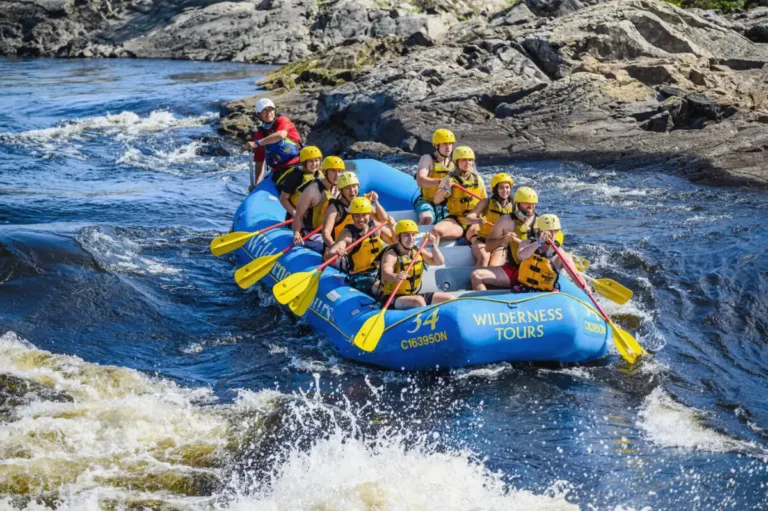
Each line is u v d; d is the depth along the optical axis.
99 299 14.27
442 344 11.54
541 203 20.91
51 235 16.30
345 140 31.20
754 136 25.06
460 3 60.47
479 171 24.84
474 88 30.33
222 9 65.62
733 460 9.73
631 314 13.84
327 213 13.46
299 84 39.34
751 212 19.22
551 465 9.67
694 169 23.39
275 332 13.50
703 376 11.86
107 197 21.95
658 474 9.48
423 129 28.02
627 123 27.00
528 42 33.62
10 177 24.55
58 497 8.95
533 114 28.16
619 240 17.23
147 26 68.19
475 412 10.87
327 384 11.67
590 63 31.52
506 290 12.66
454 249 13.62
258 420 10.66
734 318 13.54
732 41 35.62
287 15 62.62
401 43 42.50
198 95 41.06
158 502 8.95
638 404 11.09
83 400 11.08
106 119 35.69
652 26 34.59
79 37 68.56
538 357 11.96
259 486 9.28
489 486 9.25
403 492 9.10
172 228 19.00
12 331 12.94
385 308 12.05
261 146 17.80
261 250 15.15
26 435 10.07
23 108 38.19
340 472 9.50
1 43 68.94
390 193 17.23
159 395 11.31
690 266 15.50
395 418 10.73
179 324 13.77
